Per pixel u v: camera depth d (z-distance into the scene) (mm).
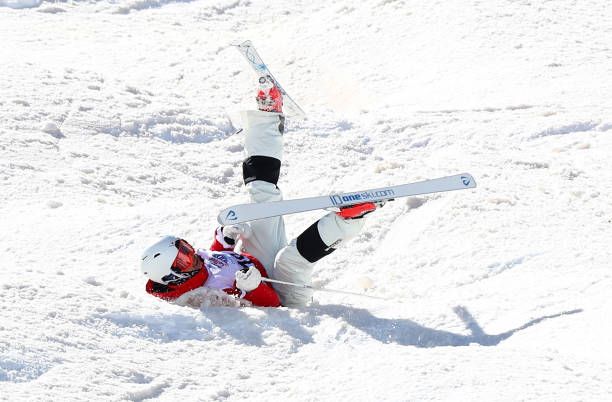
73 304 18562
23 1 78875
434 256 24594
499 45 50938
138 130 37062
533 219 26109
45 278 19953
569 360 17406
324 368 17656
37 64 43750
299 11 81938
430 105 43656
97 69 62344
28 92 38656
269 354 18250
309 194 31109
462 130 37312
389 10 59812
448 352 17906
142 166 34000
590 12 55125
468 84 46031
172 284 20750
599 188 28766
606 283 21109
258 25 77125
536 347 18438
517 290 21625
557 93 42375
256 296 21141
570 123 36906
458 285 22812
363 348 18672
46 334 16906
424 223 26656
